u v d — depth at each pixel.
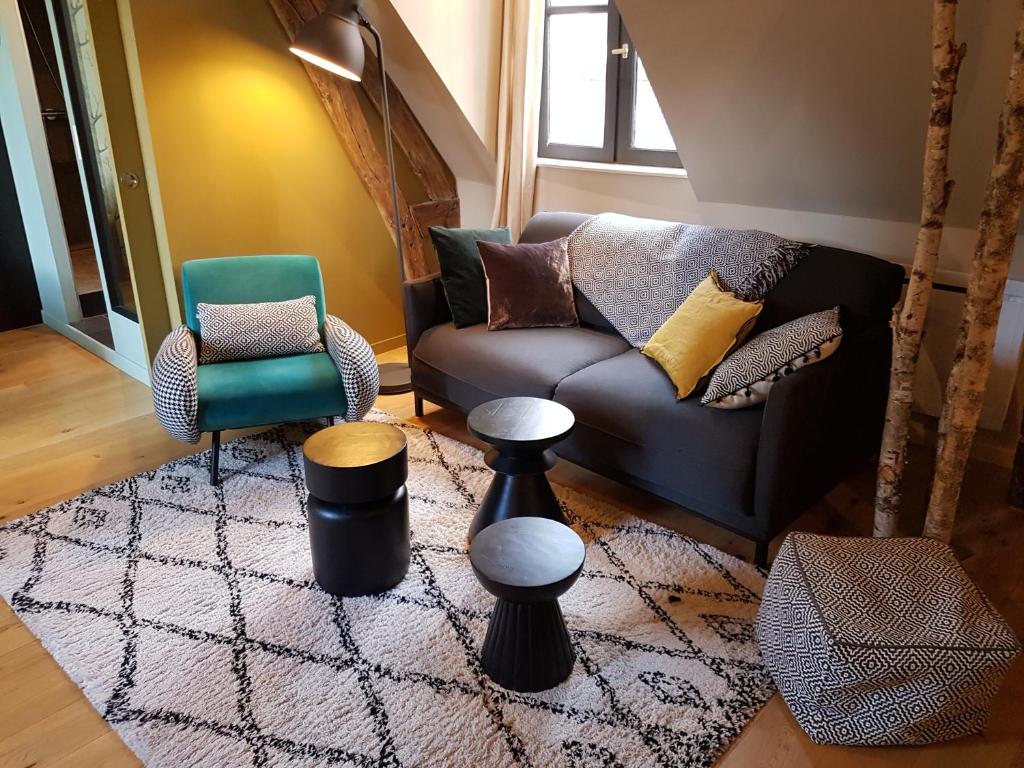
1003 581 2.26
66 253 4.18
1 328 4.40
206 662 1.93
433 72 3.47
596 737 1.71
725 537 2.47
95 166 3.50
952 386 2.11
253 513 2.59
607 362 2.74
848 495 2.70
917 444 3.06
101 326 4.29
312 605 2.14
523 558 1.79
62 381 3.73
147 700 1.81
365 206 3.90
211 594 2.18
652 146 3.51
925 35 2.19
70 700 1.83
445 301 3.23
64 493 2.72
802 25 2.36
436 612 2.11
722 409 2.32
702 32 2.57
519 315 3.06
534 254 3.12
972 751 1.71
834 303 2.53
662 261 2.95
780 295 2.63
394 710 1.79
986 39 2.12
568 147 3.78
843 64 2.41
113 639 2.00
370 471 2.04
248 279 3.08
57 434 3.18
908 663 1.62
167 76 3.05
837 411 2.30
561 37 3.66
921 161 2.59
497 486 2.38
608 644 1.99
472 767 1.64
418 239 4.13
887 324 2.55
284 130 3.48
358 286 3.98
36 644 2.00
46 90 3.92
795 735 1.75
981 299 2.00
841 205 2.99
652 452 2.39
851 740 1.71
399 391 3.56
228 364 2.90
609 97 3.53
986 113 2.30
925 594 1.76
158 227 3.23
